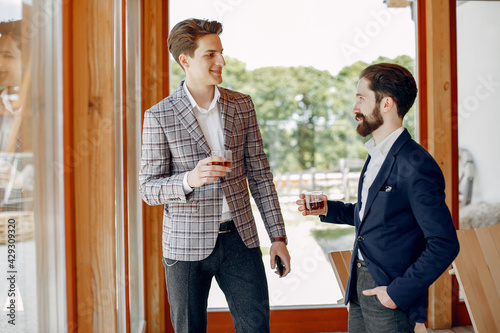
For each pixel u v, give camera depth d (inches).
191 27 62.0
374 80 54.6
